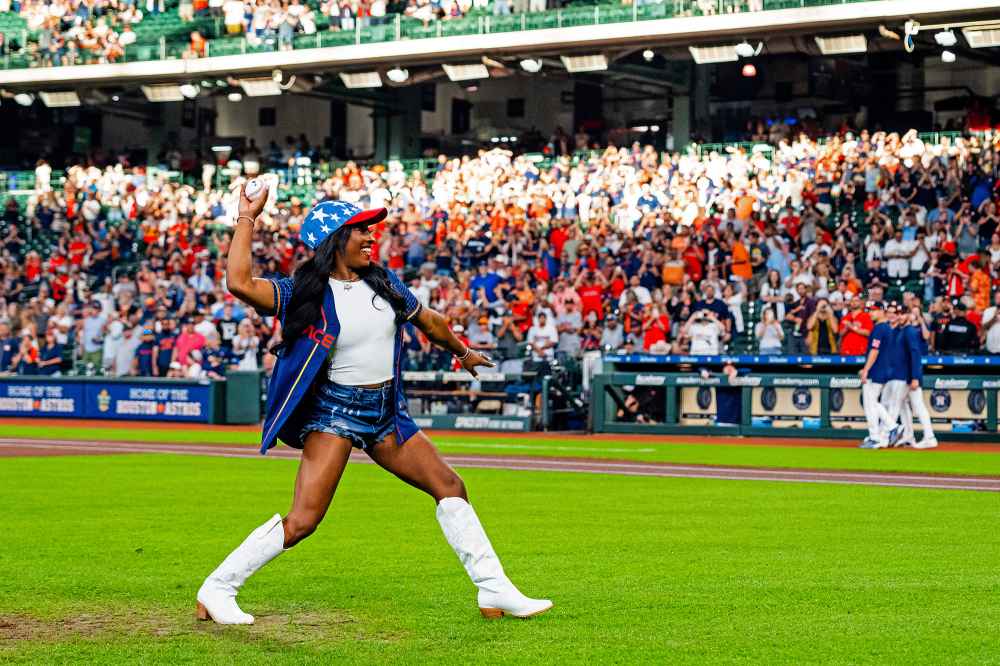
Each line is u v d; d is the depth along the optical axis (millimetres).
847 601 13492
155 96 76812
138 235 74250
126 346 63406
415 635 11844
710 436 50625
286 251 68562
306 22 72750
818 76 75438
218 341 61312
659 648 11203
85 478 29266
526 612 12578
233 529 19953
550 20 66250
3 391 63219
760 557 16812
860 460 36656
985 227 56062
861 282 56250
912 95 75062
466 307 57281
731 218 58969
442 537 18906
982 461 36219
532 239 62719
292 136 90062
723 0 62438
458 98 87750
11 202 78062
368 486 27219
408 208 66750
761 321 54750
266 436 11836
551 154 72500
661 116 81562
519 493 25984
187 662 10719
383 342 12102
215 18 76500
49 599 13781
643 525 20391
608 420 52344
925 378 47562
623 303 55719
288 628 12195
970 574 15320
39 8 81062
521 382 53469
